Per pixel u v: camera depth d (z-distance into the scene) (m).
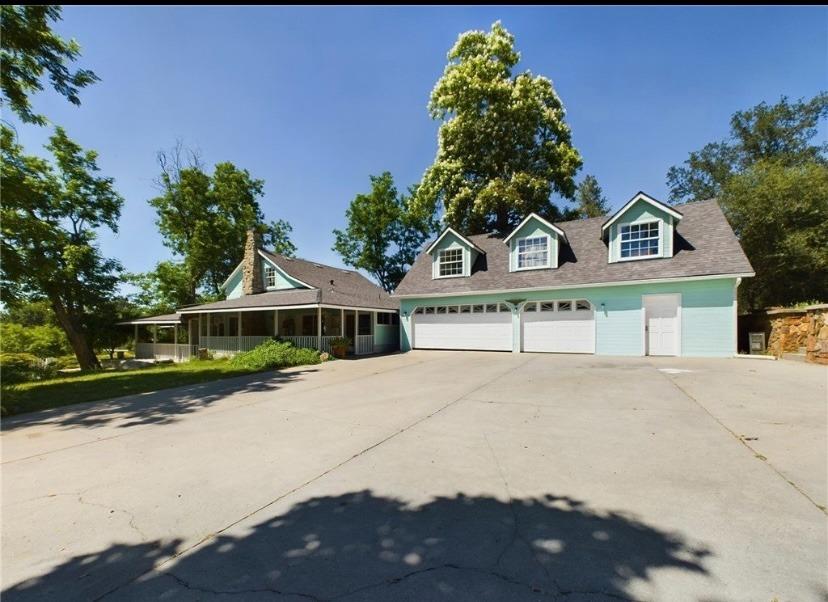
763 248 17.62
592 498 3.01
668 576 2.05
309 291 17.86
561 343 14.89
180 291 30.23
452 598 1.94
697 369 9.46
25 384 11.02
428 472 3.67
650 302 13.26
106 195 22.47
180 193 28.70
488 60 21.80
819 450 3.85
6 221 11.55
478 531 2.59
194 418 6.21
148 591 2.08
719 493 3.01
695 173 27.84
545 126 22.47
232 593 2.04
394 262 33.62
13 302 12.77
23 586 2.17
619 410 5.70
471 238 20.17
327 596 2.00
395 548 2.43
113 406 7.37
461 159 22.73
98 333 23.56
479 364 12.00
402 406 6.54
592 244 15.67
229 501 3.20
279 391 8.52
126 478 3.76
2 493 3.46
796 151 24.11
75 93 9.71
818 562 2.13
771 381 7.54
